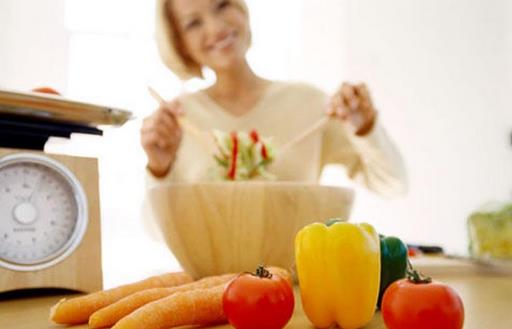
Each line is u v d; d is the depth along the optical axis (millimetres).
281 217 809
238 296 551
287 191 807
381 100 2295
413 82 2297
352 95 1143
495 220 1225
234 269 833
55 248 809
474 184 2240
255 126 1481
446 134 2283
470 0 2266
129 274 1197
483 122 2244
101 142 1860
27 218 783
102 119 827
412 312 504
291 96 1526
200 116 1507
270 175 1013
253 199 802
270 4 2219
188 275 830
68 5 2010
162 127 1048
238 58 1490
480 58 2262
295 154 1341
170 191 831
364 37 2289
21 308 725
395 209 2299
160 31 1537
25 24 1988
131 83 2016
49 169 806
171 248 873
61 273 803
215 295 625
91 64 2014
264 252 820
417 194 2295
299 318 657
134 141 1998
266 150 1017
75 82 2006
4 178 765
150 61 2018
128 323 542
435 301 502
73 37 2012
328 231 587
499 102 2234
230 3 1440
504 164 2189
